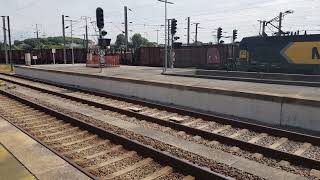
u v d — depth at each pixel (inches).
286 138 344.8
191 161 277.1
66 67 1349.7
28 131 388.5
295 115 398.0
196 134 365.1
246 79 737.0
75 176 233.8
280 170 257.1
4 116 477.1
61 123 428.5
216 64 1380.4
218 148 317.7
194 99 527.8
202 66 1393.9
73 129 390.6
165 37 1108.5
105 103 593.9
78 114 490.0
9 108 545.3
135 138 352.5
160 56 1558.8
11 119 455.5
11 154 281.4
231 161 278.4
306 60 938.1
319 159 286.5
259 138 349.4
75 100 619.8
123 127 402.9
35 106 535.5
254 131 378.9
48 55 2229.3
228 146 324.2
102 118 458.9
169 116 473.7
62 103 594.2
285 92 519.8
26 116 477.4
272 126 414.9
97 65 1376.7
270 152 292.7
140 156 290.2
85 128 386.9
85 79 845.2
